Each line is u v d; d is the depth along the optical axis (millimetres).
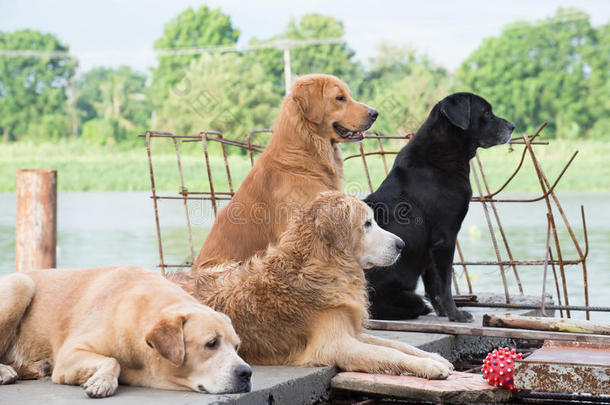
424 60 45375
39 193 7453
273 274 4176
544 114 47094
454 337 5039
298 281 4133
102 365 3477
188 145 34656
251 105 31359
